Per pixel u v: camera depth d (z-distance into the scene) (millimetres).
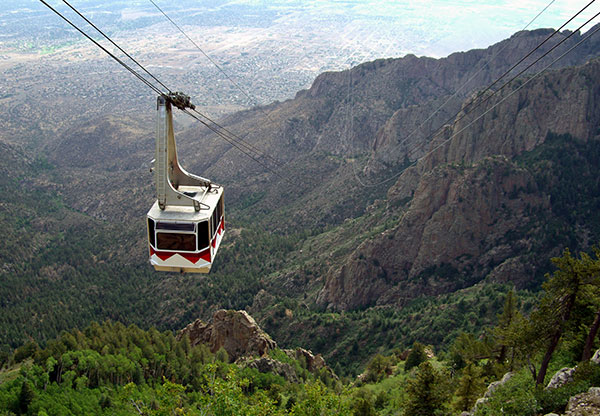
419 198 134375
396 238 133000
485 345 65688
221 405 35281
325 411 39906
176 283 165625
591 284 36906
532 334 39375
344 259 144375
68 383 90188
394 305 126188
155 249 32281
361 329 117500
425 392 52375
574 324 38312
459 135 157375
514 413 32938
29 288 176625
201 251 32344
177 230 31812
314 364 109000
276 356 104562
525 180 131125
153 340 110438
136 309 158125
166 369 100188
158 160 32469
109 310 157000
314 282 147125
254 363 96812
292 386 88750
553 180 134500
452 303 112188
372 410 64062
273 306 137875
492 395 41438
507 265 119812
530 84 154375
